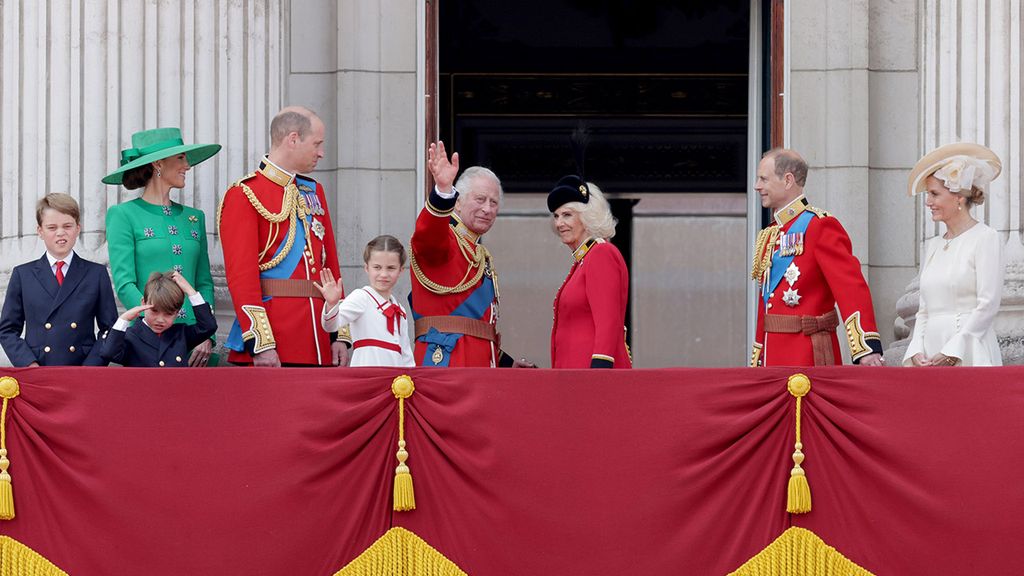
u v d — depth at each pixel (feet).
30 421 88.28
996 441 87.10
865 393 88.17
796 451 87.97
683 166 204.64
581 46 200.23
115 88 116.67
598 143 203.62
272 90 123.13
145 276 104.63
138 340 99.86
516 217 205.46
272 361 97.45
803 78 130.31
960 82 119.65
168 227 105.91
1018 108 115.96
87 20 117.19
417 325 101.91
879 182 130.21
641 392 88.53
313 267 101.40
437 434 88.74
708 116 201.98
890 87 130.62
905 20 130.62
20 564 87.40
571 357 98.27
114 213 105.29
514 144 202.08
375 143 131.03
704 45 200.03
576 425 88.33
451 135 199.41
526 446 88.22
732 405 88.22
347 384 88.79
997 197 115.03
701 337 210.18
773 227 103.55
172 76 117.70
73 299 102.42
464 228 102.94
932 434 87.45
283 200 100.83
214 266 117.29
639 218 207.72
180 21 118.32
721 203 206.39
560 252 206.08
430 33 132.98
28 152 118.01
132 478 87.86
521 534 87.76
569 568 87.51
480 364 101.55
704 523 87.56
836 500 87.86
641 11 199.21
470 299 102.12
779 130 131.03
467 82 200.13
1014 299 112.27
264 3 122.52
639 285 209.36
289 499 87.86
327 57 132.16
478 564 87.76
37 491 88.07
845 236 100.94
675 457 87.97
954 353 96.84
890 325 129.29
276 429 88.33
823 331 101.09
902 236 129.80
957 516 86.84
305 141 101.14
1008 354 111.14
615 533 87.61
